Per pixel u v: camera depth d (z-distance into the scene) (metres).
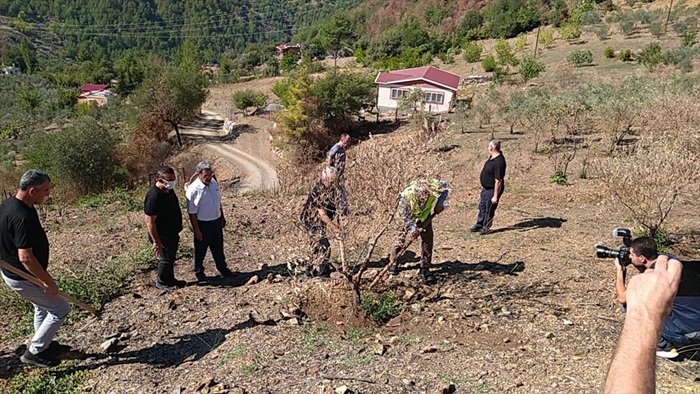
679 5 59.16
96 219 10.37
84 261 7.57
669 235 7.75
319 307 5.49
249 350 4.68
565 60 45.41
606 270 6.55
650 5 64.69
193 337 5.05
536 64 39.44
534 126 18.00
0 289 6.39
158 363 4.61
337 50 99.12
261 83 75.25
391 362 4.42
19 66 133.25
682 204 9.68
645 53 37.88
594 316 5.27
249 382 4.14
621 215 9.02
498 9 86.81
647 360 1.10
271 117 48.88
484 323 5.16
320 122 37.75
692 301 4.43
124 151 31.09
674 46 43.56
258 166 36.53
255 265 7.28
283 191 6.54
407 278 6.32
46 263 4.56
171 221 6.18
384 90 42.59
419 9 134.25
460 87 44.47
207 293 6.24
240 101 52.62
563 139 18.38
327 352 4.62
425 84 40.38
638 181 6.91
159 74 44.53
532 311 5.42
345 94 37.12
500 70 43.19
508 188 12.30
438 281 6.32
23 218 4.23
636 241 4.45
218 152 40.66
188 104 43.03
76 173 25.39
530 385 4.04
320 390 3.96
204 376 4.30
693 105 12.07
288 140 37.19
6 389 4.30
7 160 41.16
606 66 39.47
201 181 6.32
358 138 36.66
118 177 27.28
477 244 7.89
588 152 15.66
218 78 87.38
